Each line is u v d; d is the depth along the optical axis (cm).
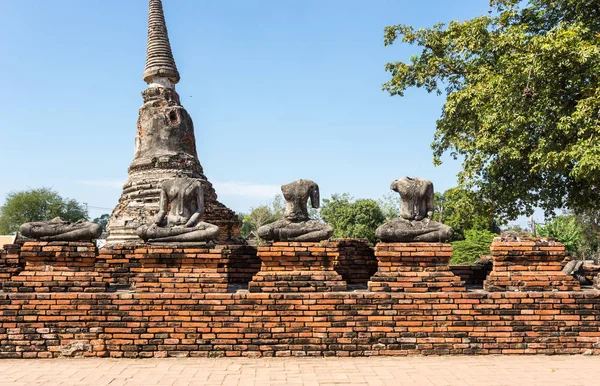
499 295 866
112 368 764
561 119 1484
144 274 871
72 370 753
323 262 891
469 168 1939
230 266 1083
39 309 835
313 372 744
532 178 1853
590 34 1566
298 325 847
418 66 2138
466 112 1869
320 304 852
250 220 5491
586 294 870
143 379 707
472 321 859
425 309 859
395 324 854
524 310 864
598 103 1392
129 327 837
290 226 904
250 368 765
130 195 1394
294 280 879
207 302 845
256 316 845
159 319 840
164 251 870
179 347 835
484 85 1681
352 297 855
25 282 863
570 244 3631
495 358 832
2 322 830
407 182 931
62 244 875
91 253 877
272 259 888
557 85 1538
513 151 1645
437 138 2128
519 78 1519
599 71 1445
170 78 1566
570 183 1850
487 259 1134
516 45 1586
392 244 897
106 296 841
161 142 1446
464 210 2095
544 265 912
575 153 1417
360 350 845
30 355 823
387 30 2130
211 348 837
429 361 811
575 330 861
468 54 1859
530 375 730
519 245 910
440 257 891
